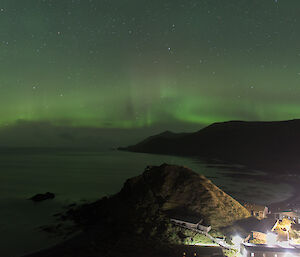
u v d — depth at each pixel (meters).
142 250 32.81
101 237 38.06
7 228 45.38
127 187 52.88
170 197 47.12
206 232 37.09
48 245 37.22
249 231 36.88
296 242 34.94
